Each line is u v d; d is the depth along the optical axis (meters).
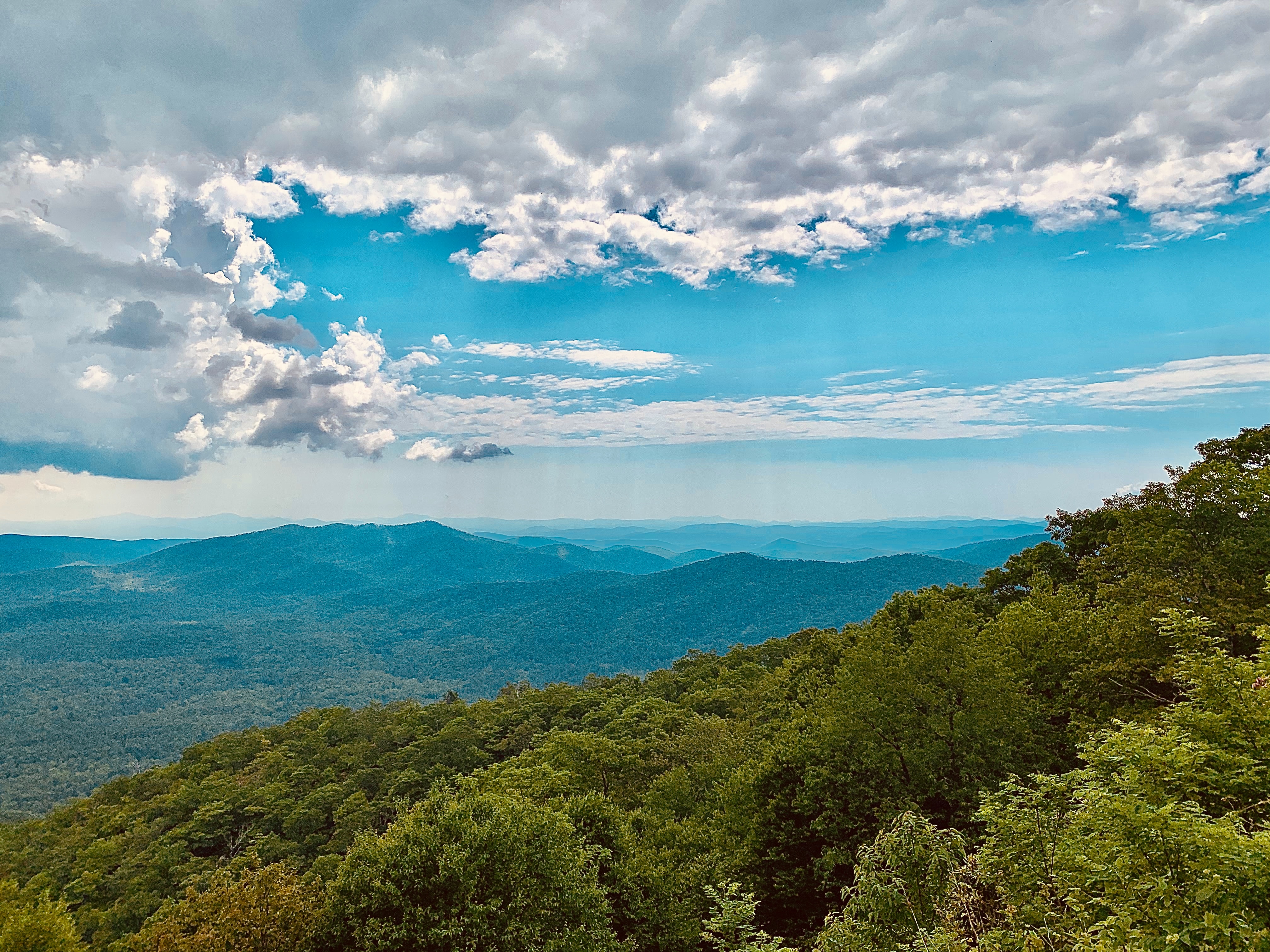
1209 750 10.47
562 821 25.75
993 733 23.86
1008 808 11.59
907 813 10.84
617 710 103.38
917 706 25.20
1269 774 10.39
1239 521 24.88
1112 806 8.75
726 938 10.43
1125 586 26.94
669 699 105.31
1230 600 22.39
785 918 25.81
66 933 25.94
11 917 25.61
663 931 25.92
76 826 91.56
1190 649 14.88
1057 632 29.70
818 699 33.66
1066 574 48.56
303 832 81.31
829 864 23.39
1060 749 24.67
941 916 9.66
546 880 23.73
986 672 24.77
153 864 71.19
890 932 9.61
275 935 23.00
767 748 33.91
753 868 27.33
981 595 51.41
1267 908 6.76
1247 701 11.77
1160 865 7.88
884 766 24.36
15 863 75.38
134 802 98.81
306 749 116.56
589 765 57.00
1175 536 25.39
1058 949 8.62
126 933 60.09
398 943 21.12
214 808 84.19
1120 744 10.72
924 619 29.73
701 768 47.47
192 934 24.64
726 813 31.64
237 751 116.81
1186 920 6.98
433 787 28.42
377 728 121.69
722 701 81.25
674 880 27.44
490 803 26.17
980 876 10.50
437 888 22.55
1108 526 47.19
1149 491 35.41
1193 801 8.70
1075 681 26.48
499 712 129.00
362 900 22.44
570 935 22.30
